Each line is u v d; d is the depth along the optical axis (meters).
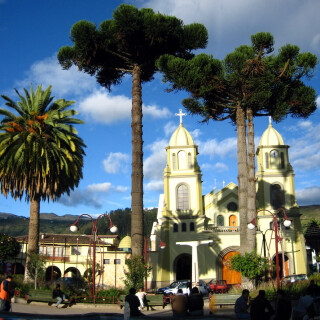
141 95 32.59
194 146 55.00
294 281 32.59
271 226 41.31
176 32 31.94
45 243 52.81
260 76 30.84
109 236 62.84
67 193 38.59
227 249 51.09
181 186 54.09
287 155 53.97
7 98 36.34
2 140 35.72
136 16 30.31
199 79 30.83
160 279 50.94
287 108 32.81
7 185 36.06
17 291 29.33
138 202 29.81
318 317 18.36
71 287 32.72
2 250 40.69
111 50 33.44
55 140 35.94
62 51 33.25
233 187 55.50
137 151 30.81
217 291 38.62
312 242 59.34
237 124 33.12
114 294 28.36
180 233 52.28
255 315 12.96
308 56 31.23
